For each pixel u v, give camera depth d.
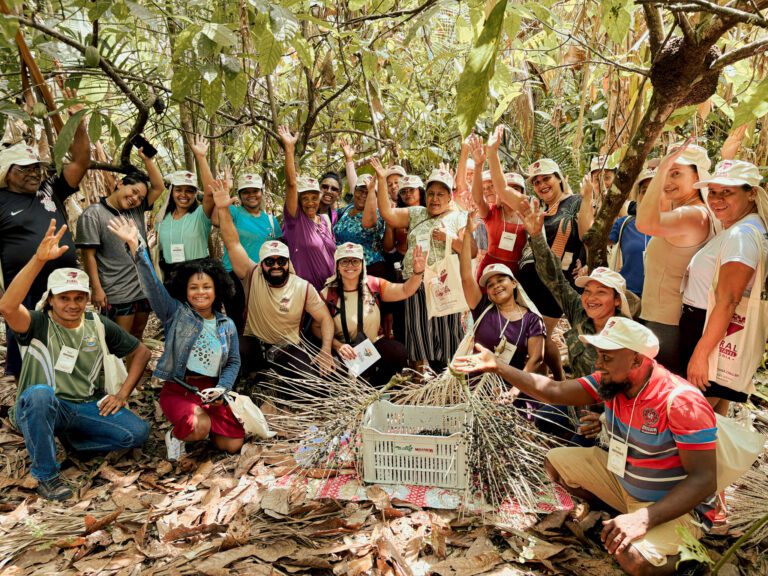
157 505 3.11
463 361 2.88
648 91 3.72
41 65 4.23
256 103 5.91
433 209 4.43
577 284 3.15
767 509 2.72
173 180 4.56
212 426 3.62
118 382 3.63
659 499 2.50
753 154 4.62
